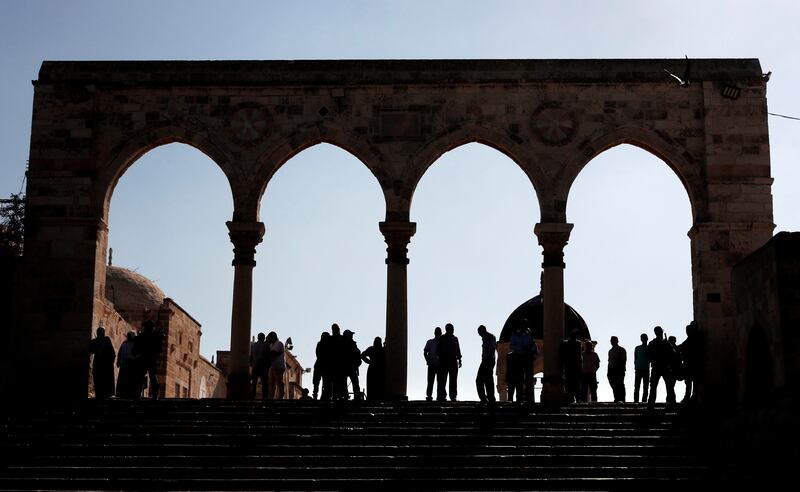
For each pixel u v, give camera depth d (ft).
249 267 138.92
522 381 121.29
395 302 137.28
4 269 139.13
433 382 126.31
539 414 115.14
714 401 133.08
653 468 99.50
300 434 108.17
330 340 122.21
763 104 141.28
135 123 142.72
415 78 142.10
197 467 98.89
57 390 136.46
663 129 141.08
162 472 98.02
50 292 138.82
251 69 143.43
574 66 142.72
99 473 97.91
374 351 134.72
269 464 100.78
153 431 109.50
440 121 141.49
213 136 141.90
